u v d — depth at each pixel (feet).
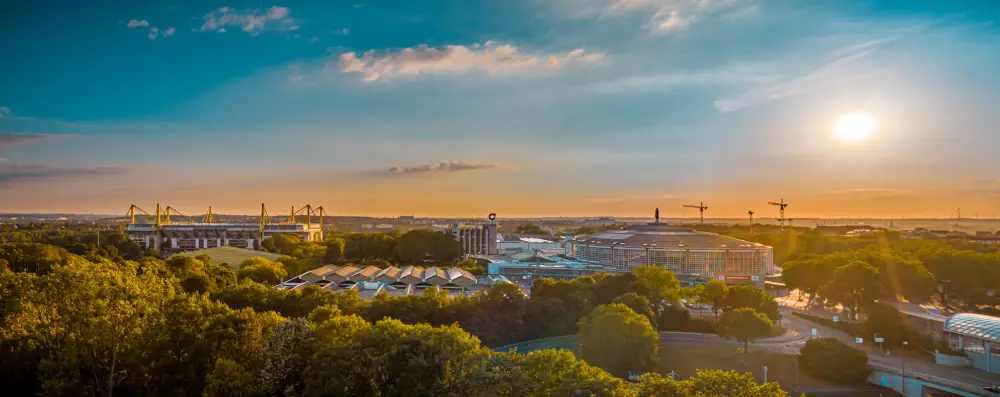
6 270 587.27
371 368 377.30
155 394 417.90
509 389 377.50
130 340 428.56
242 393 402.52
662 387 382.01
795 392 620.49
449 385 378.73
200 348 425.28
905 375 632.79
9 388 424.87
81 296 440.04
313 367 402.52
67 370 411.54
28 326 435.12
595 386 377.30
